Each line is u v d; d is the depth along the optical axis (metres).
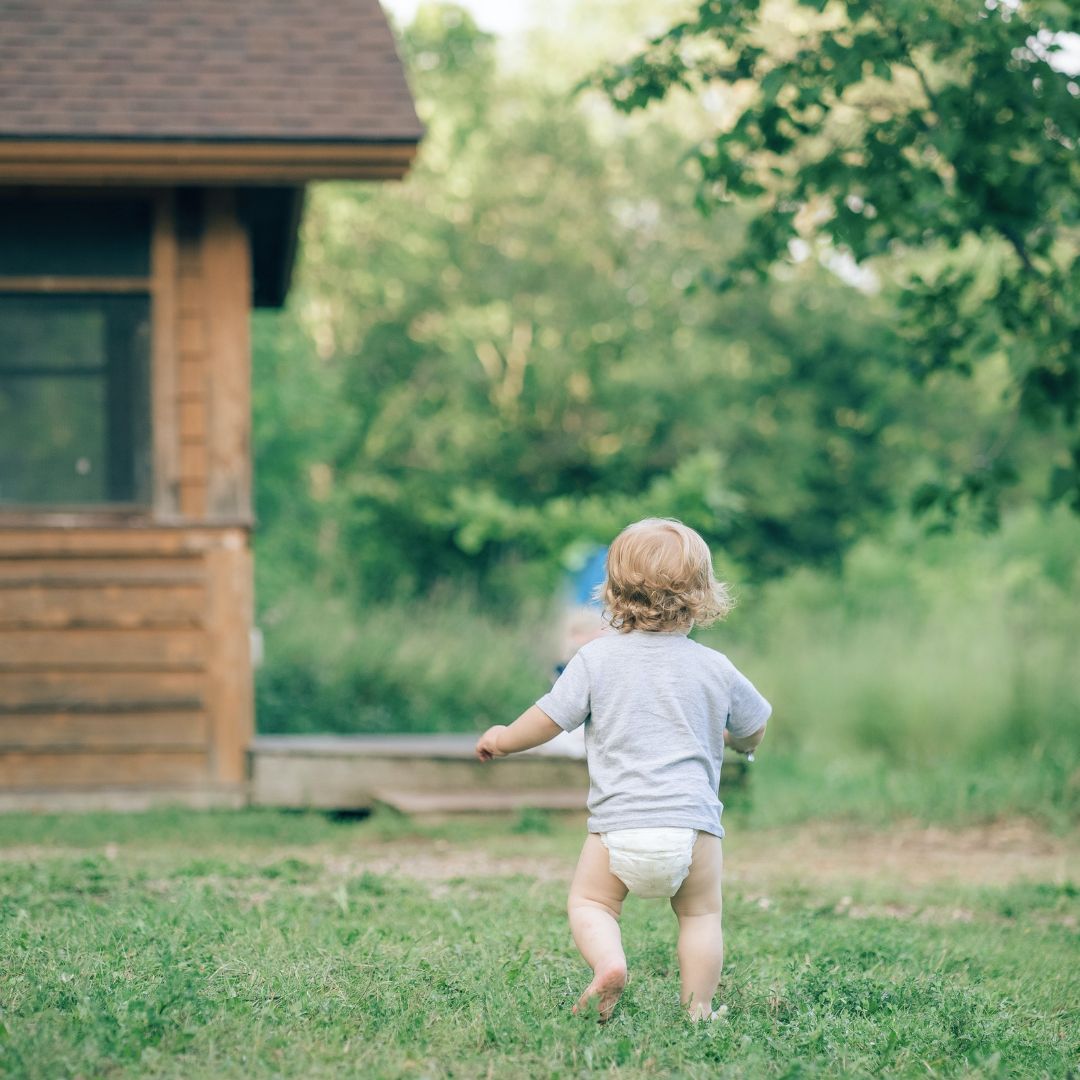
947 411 30.95
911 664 14.85
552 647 17.25
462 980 4.61
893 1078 3.80
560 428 33.16
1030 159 9.18
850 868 8.85
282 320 24.36
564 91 33.31
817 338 31.34
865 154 9.48
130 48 10.04
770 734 15.02
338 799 10.22
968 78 9.17
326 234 30.36
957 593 20.81
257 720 14.52
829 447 32.34
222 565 9.89
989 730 13.64
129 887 6.87
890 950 5.69
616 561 4.60
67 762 9.76
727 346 31.84
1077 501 10.38
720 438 30.84
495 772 10.45
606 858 4.34
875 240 9.98
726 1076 3.68
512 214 32.75
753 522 31.45
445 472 31.73
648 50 9.60
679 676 4.45
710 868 4.36
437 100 31.69
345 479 31.20
